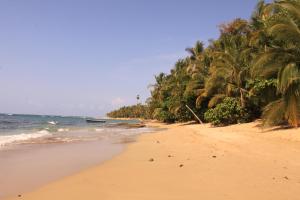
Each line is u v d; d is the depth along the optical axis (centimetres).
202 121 5488
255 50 3397
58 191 908
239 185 898
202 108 5191
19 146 2112
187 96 5269
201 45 5894
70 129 4753
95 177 1082
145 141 2497
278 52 2317
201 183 941
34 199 836
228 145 1897
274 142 1914
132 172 1154
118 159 1512
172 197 810
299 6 2177
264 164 1201
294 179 954
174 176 1052
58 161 1474
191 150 1753
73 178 1079
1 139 2608
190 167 1202
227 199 775
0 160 1499
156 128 5312
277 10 2814
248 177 990
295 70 2198
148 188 907
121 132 4047
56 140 2633
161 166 1258
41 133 3619
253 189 852
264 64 2402
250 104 3659
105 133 3791
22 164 1395
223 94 4162
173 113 6328
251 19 3444
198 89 4984
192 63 5750
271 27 2238
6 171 1231
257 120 3619
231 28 4528
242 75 3722
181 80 5897
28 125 5784
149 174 1105
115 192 877
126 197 824
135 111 18275
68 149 1962
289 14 2266
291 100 2250
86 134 3559
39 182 1036
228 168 1145
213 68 4131
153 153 1694
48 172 1208
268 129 2591
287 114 2294
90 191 897
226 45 4219
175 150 1789
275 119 2423
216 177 1007
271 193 811
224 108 3772
